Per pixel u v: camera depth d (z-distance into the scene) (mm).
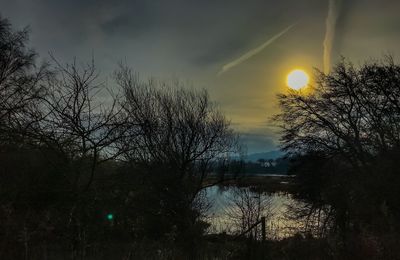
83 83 11961
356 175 23891
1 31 18781
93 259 8773
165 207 16562
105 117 11523
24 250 8078
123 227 11492
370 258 9789
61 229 9672
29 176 10344
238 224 15141
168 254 10227
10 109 11242
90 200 10641
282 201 29938
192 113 23922
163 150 20656
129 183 12102
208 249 12531
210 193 20312
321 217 27031
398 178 18156
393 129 24219
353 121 30406
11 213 8781
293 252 11312
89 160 11250
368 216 16453
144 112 21031
